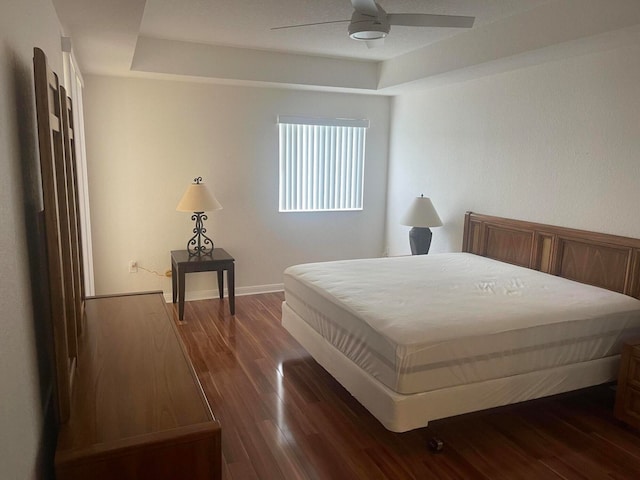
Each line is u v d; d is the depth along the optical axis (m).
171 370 1.71
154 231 4.86
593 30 2.80
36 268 1.40
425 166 5.14
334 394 3.08
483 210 4.38
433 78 4.33
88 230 4.16
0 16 1.04
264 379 3.28
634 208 3.11
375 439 2.59
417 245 4.75
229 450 2.46
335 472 2.31
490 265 3.86
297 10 3.28
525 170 3.91
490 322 2.49
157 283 4.96
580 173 3.46
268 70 4.60
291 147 5.29
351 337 2.71
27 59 1.39
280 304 4.98
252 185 5.18
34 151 1.46
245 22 3.60
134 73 4.30
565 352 2.65
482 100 4.31
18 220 1.16
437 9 3.22
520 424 2.77
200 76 4.38
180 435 1.32
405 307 2.70
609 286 3.25
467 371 2.40
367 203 5.82
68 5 2.27
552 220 3.70
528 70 3.81
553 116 3.63
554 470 2.35
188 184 4.91
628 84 3.09
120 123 4.57
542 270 3.77
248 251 5.30
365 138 5.67
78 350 1.85
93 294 4.35
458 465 2.38
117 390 1.56
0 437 0.87
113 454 1.25
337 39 4.07
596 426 2.75
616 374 2.82
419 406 2.31
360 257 5.90
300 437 2.60
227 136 4.98
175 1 3.11
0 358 0.91
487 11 3.25
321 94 5.31
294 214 5.43
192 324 4.35
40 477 1.25
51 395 1.57
